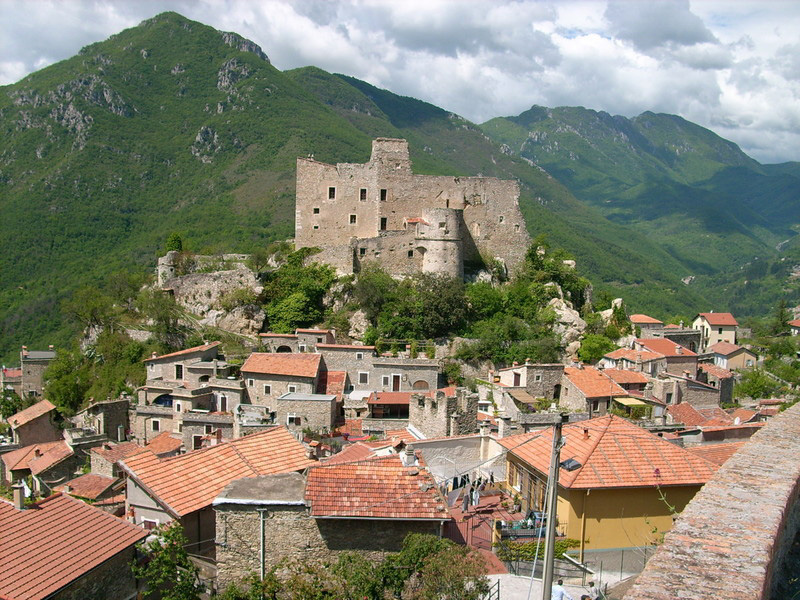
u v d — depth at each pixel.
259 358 75.75
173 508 25.55
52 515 25.56
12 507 25.58
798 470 12.37
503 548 26.19
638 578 8.73
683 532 9.88
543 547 26.53
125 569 24.86
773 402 72.94
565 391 73.94
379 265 98.19
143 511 27.22
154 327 95.81
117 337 96.38
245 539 22.88
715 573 8.68
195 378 79.50
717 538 9.65
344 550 23.05
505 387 76.56
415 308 90.81
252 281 98.75
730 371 101.12
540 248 109.81
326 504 23.08
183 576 23.12
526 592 22.78
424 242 97.00
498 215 105.44
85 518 25.88
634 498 27.53
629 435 30.20
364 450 34.22
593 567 26.72
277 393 73.12
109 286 114.19
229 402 73.88
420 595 20.58
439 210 95.88
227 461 28.67
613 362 86.12
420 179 102.75
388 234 98.50
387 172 101.31
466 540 27.62
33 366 114.81
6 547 23.28
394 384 77.62
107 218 190.62
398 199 101.81
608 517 27.31
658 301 189.12
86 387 93.31
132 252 172.25
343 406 72.00
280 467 28.97
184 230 181.62
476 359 86.56
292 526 22.95
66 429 76.88
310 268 97.94
